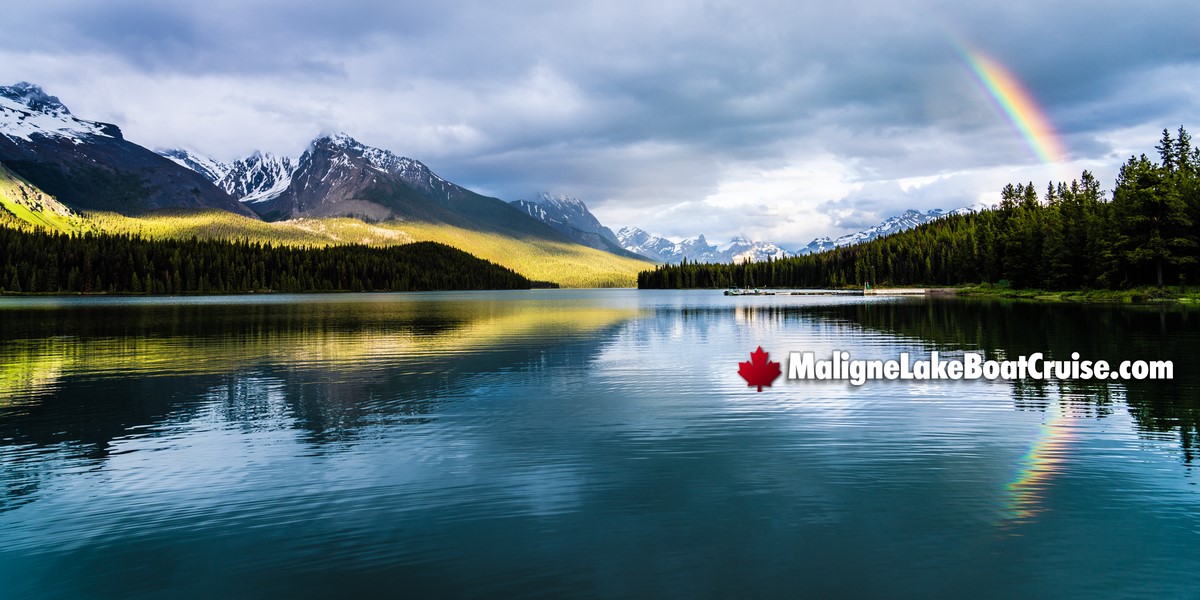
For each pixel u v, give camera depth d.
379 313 103.00
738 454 19.72
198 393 30.28
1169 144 137.62
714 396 28.80
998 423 22.97
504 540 13.81
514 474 18.05
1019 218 156.50
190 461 19.50
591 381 33.31
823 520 14.66
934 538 13.68
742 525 14.43
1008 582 11.91
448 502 15.98
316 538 14.02
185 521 15.00
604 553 13.16
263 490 16.94
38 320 81.62
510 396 29.23
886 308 101.81
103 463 19.38
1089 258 116.38
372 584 12.09
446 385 32.31
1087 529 14.02
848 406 26.22
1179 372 33.09
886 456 19.33
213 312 104.00
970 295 156.38
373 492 16.72
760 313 95.81
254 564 12.91
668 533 14.06
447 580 12.20
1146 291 98.69
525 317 91.00
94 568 12.85
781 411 25.50
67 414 25.80
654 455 19.70
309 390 30.98
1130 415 23.81
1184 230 101.50
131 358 43.12
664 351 46.69
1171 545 13.23
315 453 20.23
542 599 11.50
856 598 11.41
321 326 72.19
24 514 15.46
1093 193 149.38
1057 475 17.38
